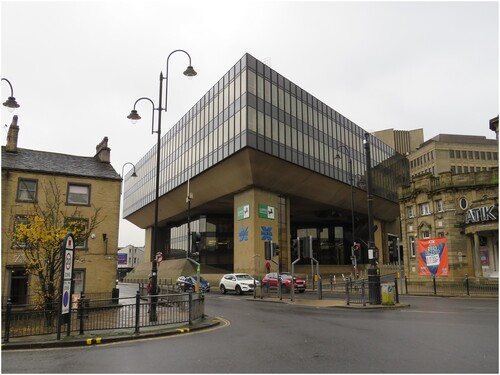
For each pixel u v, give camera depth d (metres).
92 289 23.66
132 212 80.88
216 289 41.38
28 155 25.09
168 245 75.88
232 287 32.91
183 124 57.31
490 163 92.75
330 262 71.44
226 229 62.78
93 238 24.20
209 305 21.66
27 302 20.97
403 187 40.56
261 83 44.25
